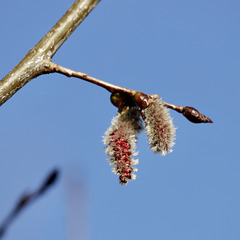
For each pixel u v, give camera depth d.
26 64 0.62
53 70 0.63
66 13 0.63
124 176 0.63
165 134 0.63
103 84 0.64
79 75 0.63
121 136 0.63
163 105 0.64
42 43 0.63
